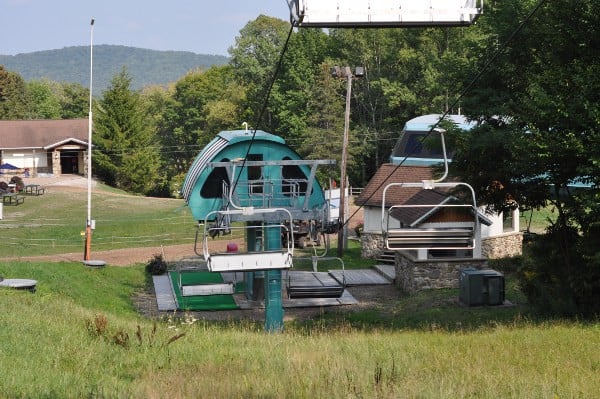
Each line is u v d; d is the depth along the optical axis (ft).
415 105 319.68
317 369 53.47
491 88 116.57
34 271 125.18
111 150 363.35
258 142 115.85
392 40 334.65
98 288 134.41
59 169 350.23
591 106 89.10
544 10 102.94
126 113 366.84
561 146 90.43
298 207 108.88
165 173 429.38
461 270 122.93
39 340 62.75
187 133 456.86
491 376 52.19
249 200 108.06
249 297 133.08
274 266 86.17
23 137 346.13
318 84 320.91
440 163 118.52
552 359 61.77
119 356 61.00
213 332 81.35
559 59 99.76
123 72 370.12
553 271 106.01
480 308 116.06
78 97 533.55
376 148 325.21
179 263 159.22
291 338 76.54
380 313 122.31
